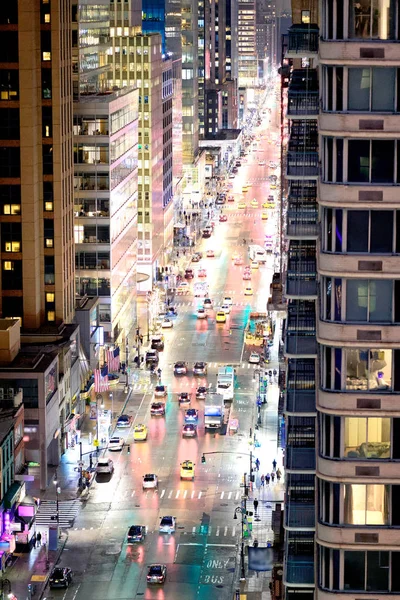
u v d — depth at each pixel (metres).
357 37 104.88
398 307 107.88
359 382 108.88
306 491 126.62
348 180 106.62
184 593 198.12
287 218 138.62
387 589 109.75
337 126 105.81
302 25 139.38
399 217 106.75
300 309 131.88
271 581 180.12
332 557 109.75
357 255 107.25
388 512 109.44
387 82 105.31
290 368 129.62
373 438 109.19
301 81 137.12
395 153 106.12
